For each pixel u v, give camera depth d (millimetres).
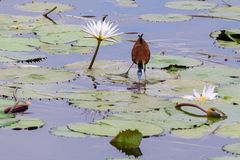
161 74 12070
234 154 8898
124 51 13547
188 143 9250
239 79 11875
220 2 18562
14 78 11523
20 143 9148
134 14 16766
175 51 13727
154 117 10047
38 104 10516
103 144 9148
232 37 14758
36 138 9305
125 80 11750
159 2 18266
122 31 15078
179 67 12555
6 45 13477
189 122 9930
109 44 13938
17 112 10211
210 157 8719
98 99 10719
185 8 17562
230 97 10953
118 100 10703
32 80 11461
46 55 13094
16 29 14859
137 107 10406
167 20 16125
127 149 9055
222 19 16516
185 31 15305
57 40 14031
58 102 10609
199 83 11578
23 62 12633
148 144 9195
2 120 9836
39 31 14633
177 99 10812
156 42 14344
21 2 17656
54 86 11281
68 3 17766
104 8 17266
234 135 9516
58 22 15609
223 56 13422
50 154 8836
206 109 10391
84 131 9461
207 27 15734
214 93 10812
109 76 11938
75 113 10195
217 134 9555
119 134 9148
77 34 14484
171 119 10016
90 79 11742
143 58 11719
